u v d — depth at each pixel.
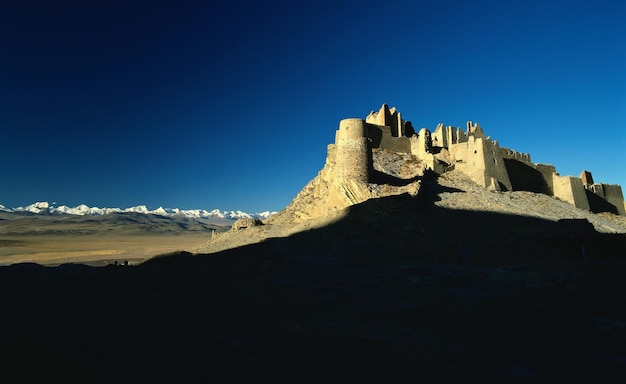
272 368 11.70
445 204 48.06
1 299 16.69
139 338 13.73
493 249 35.97
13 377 9.98
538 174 71.62
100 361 11.48
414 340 15.00
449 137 70.94
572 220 41.62
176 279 21.86
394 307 20.27
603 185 77.50
